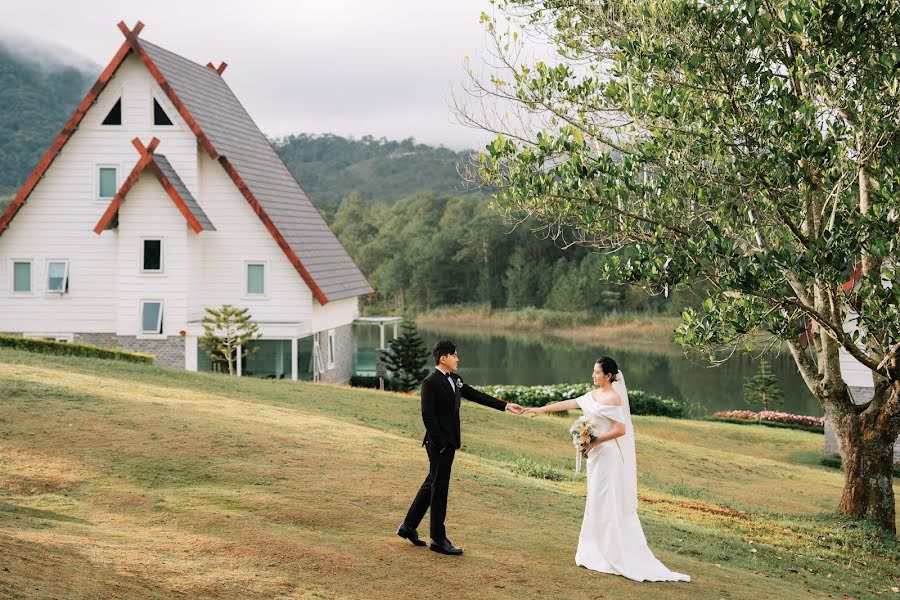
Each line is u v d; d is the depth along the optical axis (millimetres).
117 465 12680
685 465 23594
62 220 36531
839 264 13305
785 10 13719
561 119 17312
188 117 35906
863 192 15000
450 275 131250
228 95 42562
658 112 15055
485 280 124188
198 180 36625
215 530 10008
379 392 28422
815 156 13797
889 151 14219
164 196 35344
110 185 36531
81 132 36406
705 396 52312
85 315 36625
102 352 28234
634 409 37344
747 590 10578
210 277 37094
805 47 13828
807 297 15703
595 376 10297
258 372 36969
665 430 31359
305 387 26047
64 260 36656
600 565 10109
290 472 13055
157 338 35406
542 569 9867
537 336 97062
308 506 11359
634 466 10328
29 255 36656
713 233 13664
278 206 39250
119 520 10367
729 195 15641
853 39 13562
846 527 16875
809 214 15992
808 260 13281
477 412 26203
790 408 47812
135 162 36438
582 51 17750
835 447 29469
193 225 34938
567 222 16188
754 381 42406
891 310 13516
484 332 103312
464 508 12570
